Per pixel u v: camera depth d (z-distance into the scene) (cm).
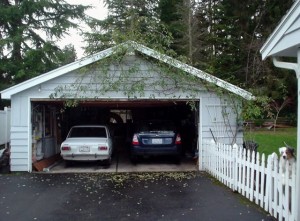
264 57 665
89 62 1185
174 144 1295
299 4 543
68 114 1836
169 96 1208
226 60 2862
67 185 949
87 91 1195
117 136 2144
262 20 2997
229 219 644
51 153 1502
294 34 567
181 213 681
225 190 876
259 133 2342
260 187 734
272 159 680
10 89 1160
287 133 2348
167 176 1073
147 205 739
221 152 980
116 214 677
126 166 1295
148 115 1872
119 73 1202
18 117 1180
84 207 729
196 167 1245
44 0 2384
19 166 1175
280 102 2792
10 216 673
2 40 2270
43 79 1169
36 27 2466
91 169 1232
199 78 1203
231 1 3136
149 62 1207
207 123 1216
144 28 1992
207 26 3225
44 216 670
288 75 2711
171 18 3278
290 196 620
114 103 1332
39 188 914
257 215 668
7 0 2467
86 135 1362
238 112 1205
